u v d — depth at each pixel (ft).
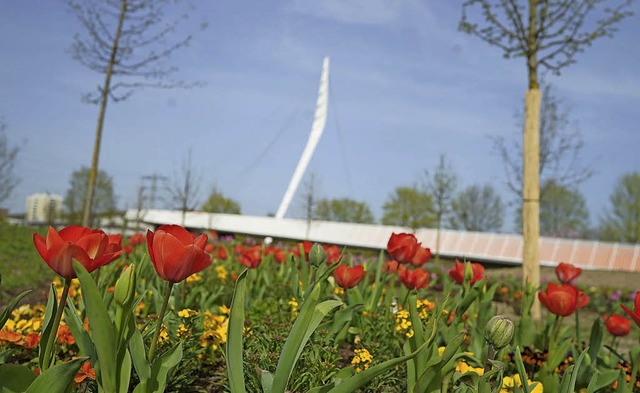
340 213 218.18
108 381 5.52
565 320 36.73
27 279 35.01
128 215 110.11
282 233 170.60
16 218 112.68
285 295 18.89
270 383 6.52
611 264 105.19
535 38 30.86
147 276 18.70
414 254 14.30
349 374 9.56
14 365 5.26
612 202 148.97
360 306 11.86
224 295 18.03
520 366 7.19
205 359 11.70
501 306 38.29
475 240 128.16
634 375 9.24
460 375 8.16
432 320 7.30
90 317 5.37
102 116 56.85
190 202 95.91
